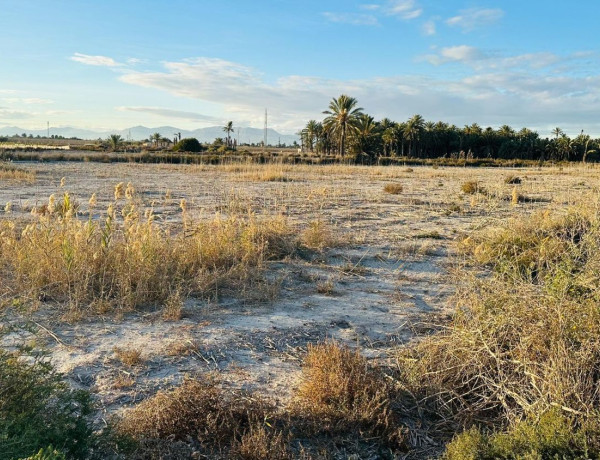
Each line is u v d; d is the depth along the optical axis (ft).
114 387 13.14
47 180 76.02
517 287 14.25
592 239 16.83
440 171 128.98
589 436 10.00
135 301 19.04
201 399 11.53
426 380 13.44
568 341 12.03
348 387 12.42
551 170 126.93
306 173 107.96
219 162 147.33
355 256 28.37
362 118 240.32
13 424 8.64
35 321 17.17
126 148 273.33
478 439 10.22
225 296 20.86
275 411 12.03
